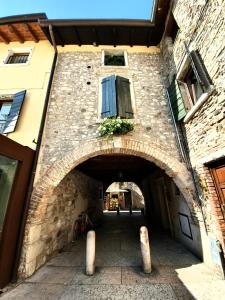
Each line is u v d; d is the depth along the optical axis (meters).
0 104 6.00
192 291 3.15
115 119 5.14
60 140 5.16
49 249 4.90
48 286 3.46
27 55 6.91
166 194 7.51
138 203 23.98
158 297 3.03
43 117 5.27
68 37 6.66
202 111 4.01
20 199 4.11
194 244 4.88
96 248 5.85
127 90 5.89
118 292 3.21
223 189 3.64
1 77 6.06
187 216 5.34
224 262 3.51
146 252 4.08
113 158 6.87
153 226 9.43
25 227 4.15
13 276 3.66
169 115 5.59
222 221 3.64
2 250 3.49
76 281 3.64
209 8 3.58
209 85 3.56
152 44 7.00
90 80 6.21
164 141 5.21
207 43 3.70
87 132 5.29
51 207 5.02
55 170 4.79
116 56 7.25
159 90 6.08
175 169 4.81
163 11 5.84
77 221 7.37
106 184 15.42
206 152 3.93
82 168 7.80
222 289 3.15
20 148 4.12
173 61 5.68
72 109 5.62
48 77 6.07
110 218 13.14
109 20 6.11
